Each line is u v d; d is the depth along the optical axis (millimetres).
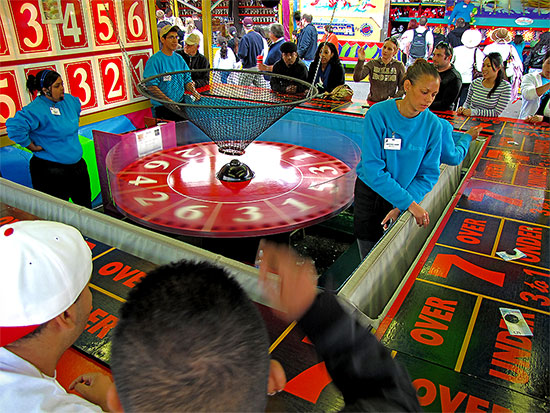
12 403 743
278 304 627
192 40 4625
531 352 1163
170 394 430
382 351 574
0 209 1996
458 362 1126
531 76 3914
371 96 4703
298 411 956
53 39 3543
